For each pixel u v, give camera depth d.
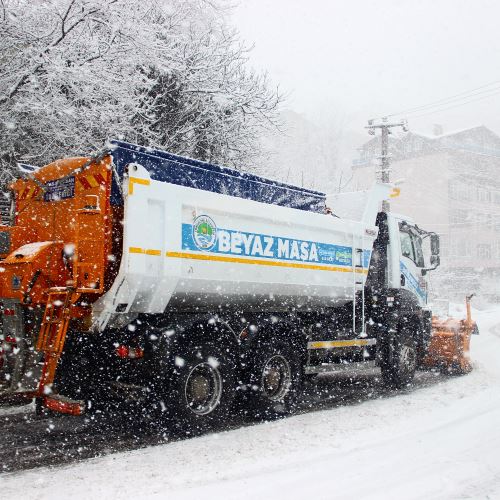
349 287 8.25
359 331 8.57
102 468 4.74
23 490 4.19
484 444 5.41
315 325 7.82
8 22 9.41
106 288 5.60
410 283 9.70
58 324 5.54
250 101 13.36
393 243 9.30
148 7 11.08
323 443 5.54
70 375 5.95
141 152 6.03
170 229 5.75
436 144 46.62
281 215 7.07
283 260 7.09
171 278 5.73
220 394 6.23
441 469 4.64
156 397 5.79
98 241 5.63
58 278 5.97
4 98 9.34
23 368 5.64
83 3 9.59
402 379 8.99
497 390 8.30
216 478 4.46
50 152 10.31
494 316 25.16
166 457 5.08
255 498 3.99
